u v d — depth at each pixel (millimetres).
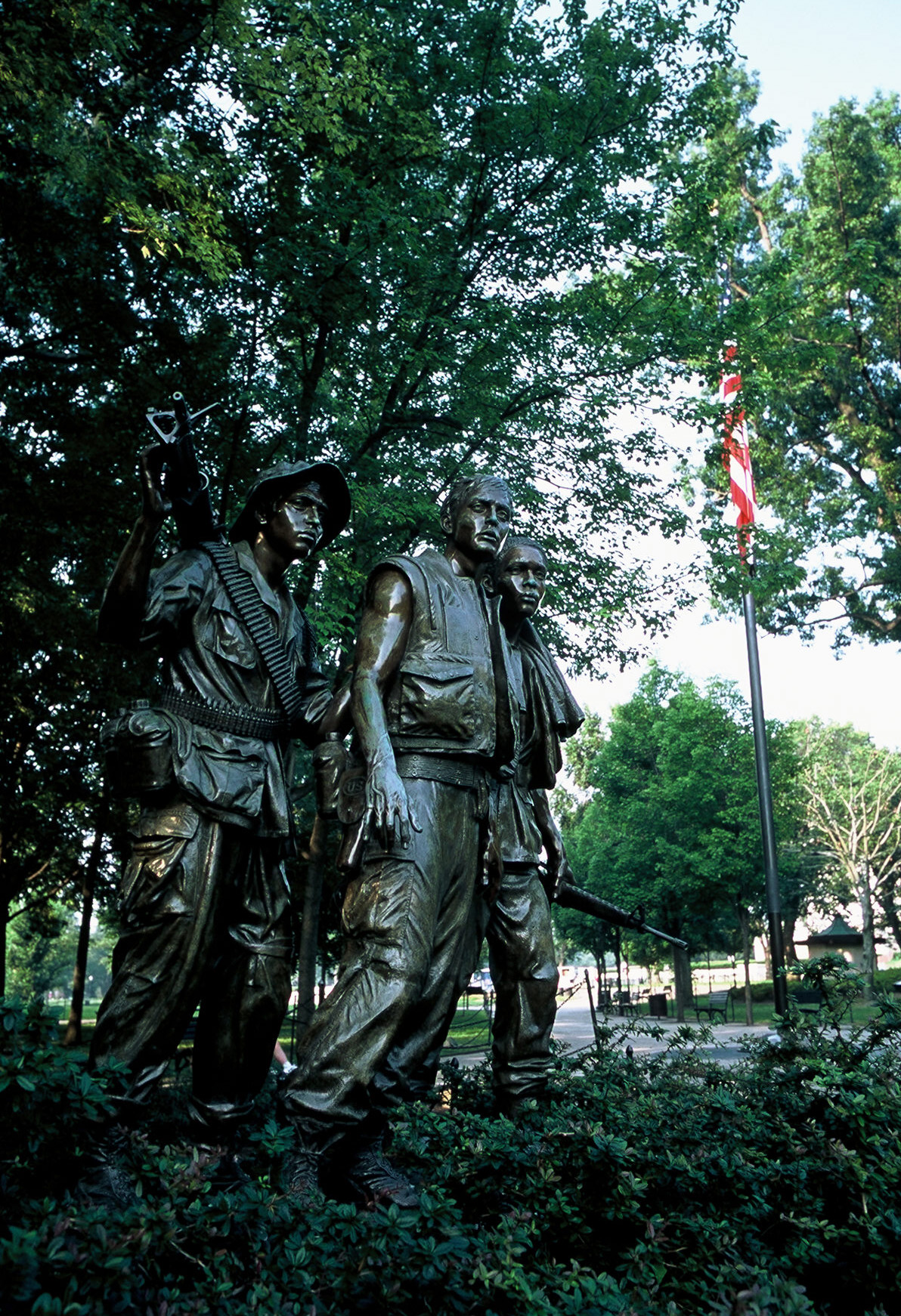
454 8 13680
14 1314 1922
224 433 12172
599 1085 4812
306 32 10727
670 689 38000
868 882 41594
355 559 12719
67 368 13266
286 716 3777
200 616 3693
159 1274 2256
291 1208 2529
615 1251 3092
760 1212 3328
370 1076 3455
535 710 4969
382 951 3596
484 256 14531
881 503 30469
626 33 14539
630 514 14922
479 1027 20547
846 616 30625
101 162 9617
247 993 3598
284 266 11430
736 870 31562
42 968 63219
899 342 29797
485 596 4262
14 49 9109
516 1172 3270
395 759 3859
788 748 33656
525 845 4816
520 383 14180
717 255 15281
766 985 41031
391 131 12211
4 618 15109
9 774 19062
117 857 22062
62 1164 2896
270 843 3682
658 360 14844
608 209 14430
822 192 29891
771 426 31484
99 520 13352
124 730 3477
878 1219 3223
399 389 13703
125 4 10172
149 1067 3371
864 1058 4766
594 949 41438
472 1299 2297
